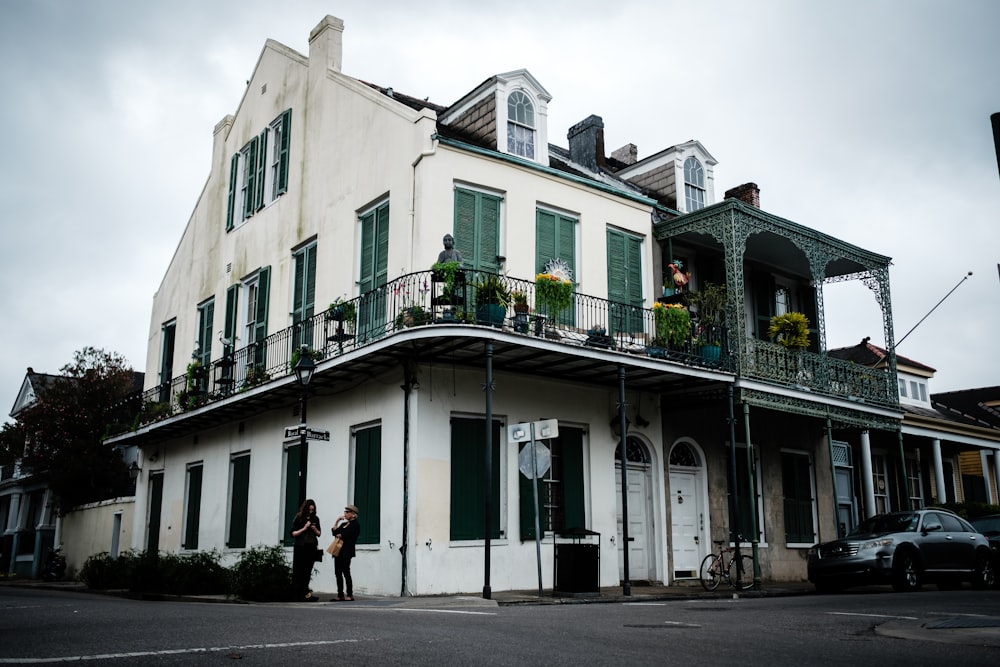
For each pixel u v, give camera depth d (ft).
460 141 51.52
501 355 48.11
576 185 57.11
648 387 56.75
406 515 46.44
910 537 49.90
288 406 59.52
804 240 62.23
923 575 49.67
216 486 66.95
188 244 80.23
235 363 64.13
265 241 66.74
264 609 35.45
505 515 49.52
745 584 58.13
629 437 57.06
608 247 58.18
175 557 52.06
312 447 56.08
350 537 43.42
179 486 72.74
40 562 101.65
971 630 25.57
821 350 62.23
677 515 58.29
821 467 69.05
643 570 55.72
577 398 54.19
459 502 47.93
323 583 52.37
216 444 68.13
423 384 47.93
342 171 58.23
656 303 56.49
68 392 92.68
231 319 69.21
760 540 62.64
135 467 79.87
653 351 52.70
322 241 59.21
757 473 64.03
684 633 24.70
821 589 52.24
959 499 88.94
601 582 52.65
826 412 61.36
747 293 67.51
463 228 51.13
